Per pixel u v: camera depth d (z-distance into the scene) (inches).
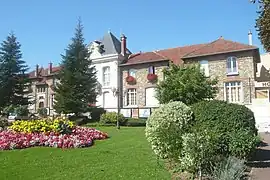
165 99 722.8
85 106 1256.8
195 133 303.0
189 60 1336.1
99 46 1656.0
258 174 311.1
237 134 325.1
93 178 295.3
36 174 312.5
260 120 928.3
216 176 267.6
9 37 1585.9
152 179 290.7
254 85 1224.8
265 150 450.6
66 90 1266.0
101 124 1050.7
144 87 1465.3
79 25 1344.7
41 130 530.6
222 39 1368.1
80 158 386.3
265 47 369.1
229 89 1268.5
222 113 343.9
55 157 393.4
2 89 1523.1
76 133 555.5
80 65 1306.6
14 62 1566.2
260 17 342.3
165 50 1563.7
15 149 446.9
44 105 1957.4
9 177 303.3
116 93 1322.6
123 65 1537.9
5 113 1289.4
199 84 730.2
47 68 2129.7
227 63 1280.8
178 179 292.2
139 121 1051.9
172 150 332.8
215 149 298.2
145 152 425.4
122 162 362.0
